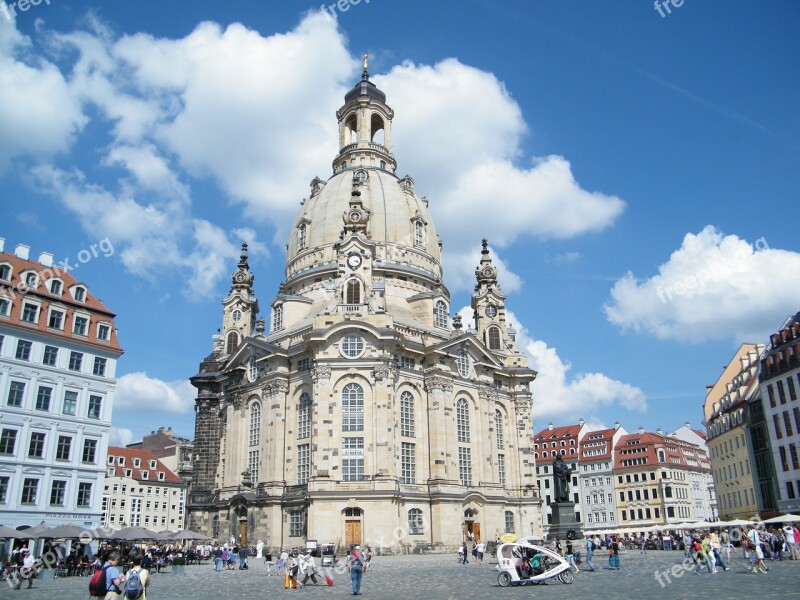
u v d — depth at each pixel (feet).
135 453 477.77
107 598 78.48
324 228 362.12
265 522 288.51
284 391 304.71
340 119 426.51
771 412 307.17
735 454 363.35
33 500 242.58
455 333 321.73
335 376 285.43
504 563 139.95
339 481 271.08
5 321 245.45
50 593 144.46
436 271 371.97
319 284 349.61
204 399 363.56
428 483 293.43
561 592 121.60
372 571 196.03
